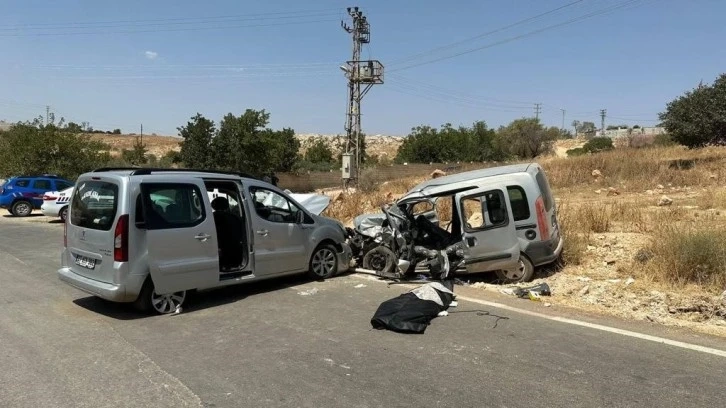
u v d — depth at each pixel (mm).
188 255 6926
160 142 100562
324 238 8828
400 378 4617
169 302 6789
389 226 9109
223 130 37656
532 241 8227
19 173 30453
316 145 67562
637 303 6977
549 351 5266
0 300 7414
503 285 8281
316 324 6262
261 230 7887
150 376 4672
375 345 5484
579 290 7691
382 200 17766
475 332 5898
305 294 7777
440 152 62375
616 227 11445
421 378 4613
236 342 5613
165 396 4266
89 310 6895
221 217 8102
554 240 8492
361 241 9617
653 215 11859
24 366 4902
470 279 8797
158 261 6621
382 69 38781
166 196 6855
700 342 5516
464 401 4164
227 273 7551
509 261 8242
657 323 6262
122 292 6410
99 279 6637
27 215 22594
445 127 65500
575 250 9133
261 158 38469
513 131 62594
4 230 16828
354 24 39125
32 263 10484
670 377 4605
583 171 23781
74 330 6027
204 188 7254
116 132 114125
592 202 15914
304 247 8508
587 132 98688
